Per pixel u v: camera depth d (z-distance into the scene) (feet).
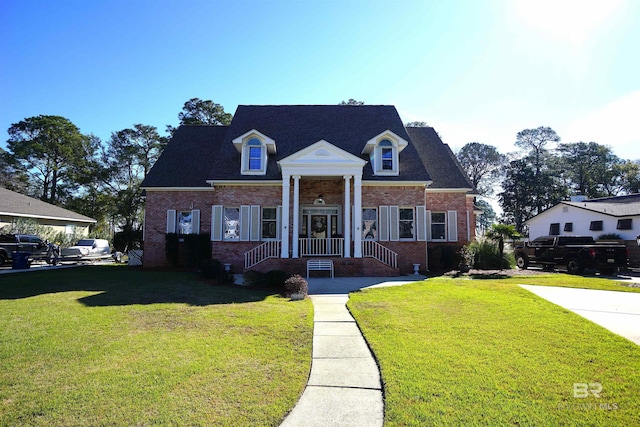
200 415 11.45
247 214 54.65
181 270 56.75
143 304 28.68
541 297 29.99
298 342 19.17
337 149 50.62
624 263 49.52
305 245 55.77
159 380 14.05
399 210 55.36
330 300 31.24
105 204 146.30
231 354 17.19
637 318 23.62
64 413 11.48
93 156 160.66
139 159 160.56
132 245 79.71
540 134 186.50
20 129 146.92
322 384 14.28
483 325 21.91
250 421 11.18
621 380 14.15
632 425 10.96
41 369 15.16
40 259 69.00
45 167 154.10
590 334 19.90
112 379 14.10
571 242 58.29
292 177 53.67
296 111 67.62
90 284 39.70
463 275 48.08
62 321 23.25
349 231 50.60
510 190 184.65
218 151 63.62
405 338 19.62
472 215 66.18
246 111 67.46
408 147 60.75
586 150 184.03
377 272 48.14
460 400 12.49
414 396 12.79
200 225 60.90
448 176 62.08
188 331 21.08
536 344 18.40
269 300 30.86
